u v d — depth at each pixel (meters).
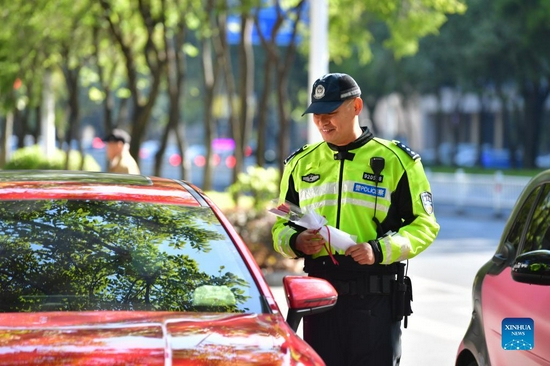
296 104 88.94
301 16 34.34
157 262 6.10
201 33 35.59
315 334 7.44
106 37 38.41
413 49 32.81
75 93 44.59
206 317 5.56
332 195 7.50
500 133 100.69
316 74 20.47
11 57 28.94
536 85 65.12
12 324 5.34
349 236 7.16
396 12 30.69
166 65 33.12
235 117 35.28
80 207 6.44
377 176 7.42
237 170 35.03
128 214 6.43
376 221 7.43
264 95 34.75
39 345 4.94
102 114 112.44
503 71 62.91
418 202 7.42
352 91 7.40
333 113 7.36
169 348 4.95
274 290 18.11
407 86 75.62
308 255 7.54
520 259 6.35
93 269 6.01
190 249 6.21
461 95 74.69
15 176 7.06
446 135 110.12
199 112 99.50
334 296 6.08
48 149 39.78
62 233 6.21
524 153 69.44
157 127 115.31
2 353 4.85
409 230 7.31
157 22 29.95
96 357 4.80
